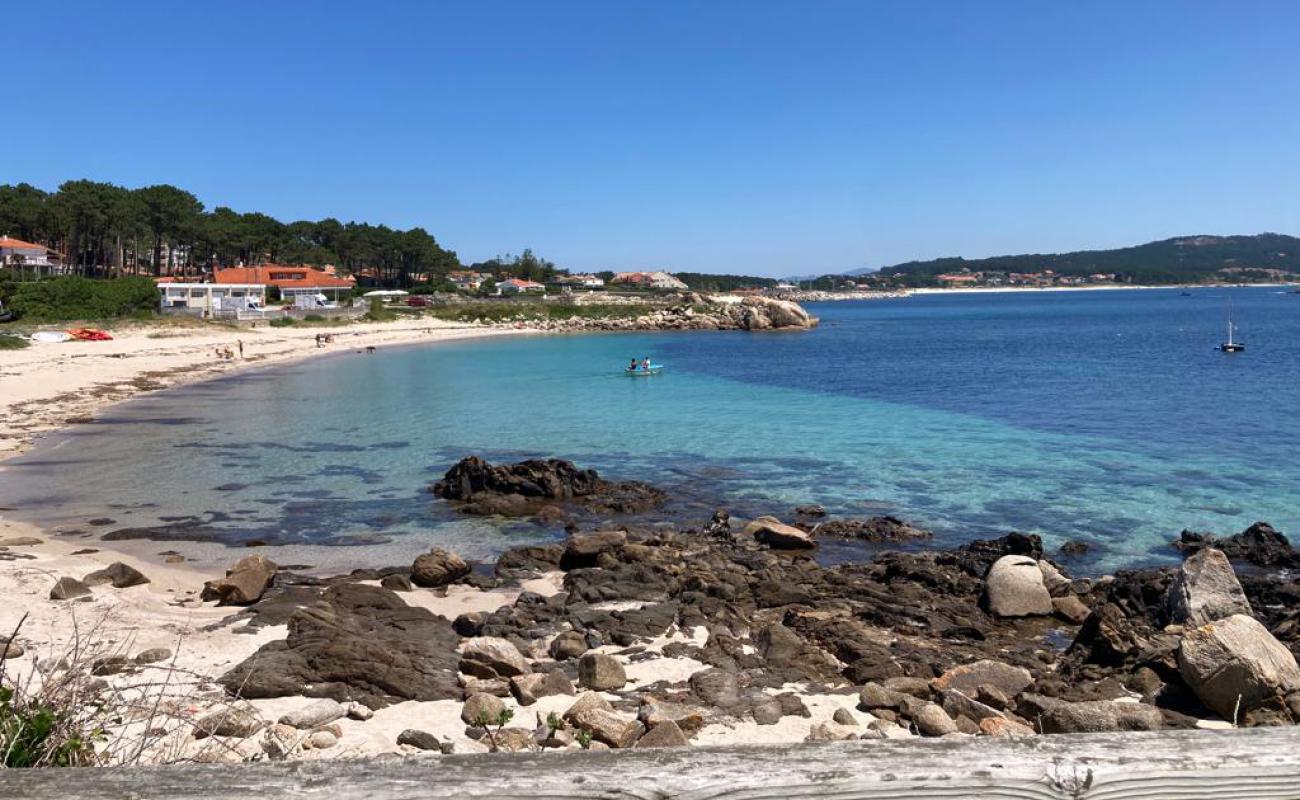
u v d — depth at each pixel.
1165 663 11.67
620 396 46.41
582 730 9.34
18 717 4.02
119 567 15.60
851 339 99.88
